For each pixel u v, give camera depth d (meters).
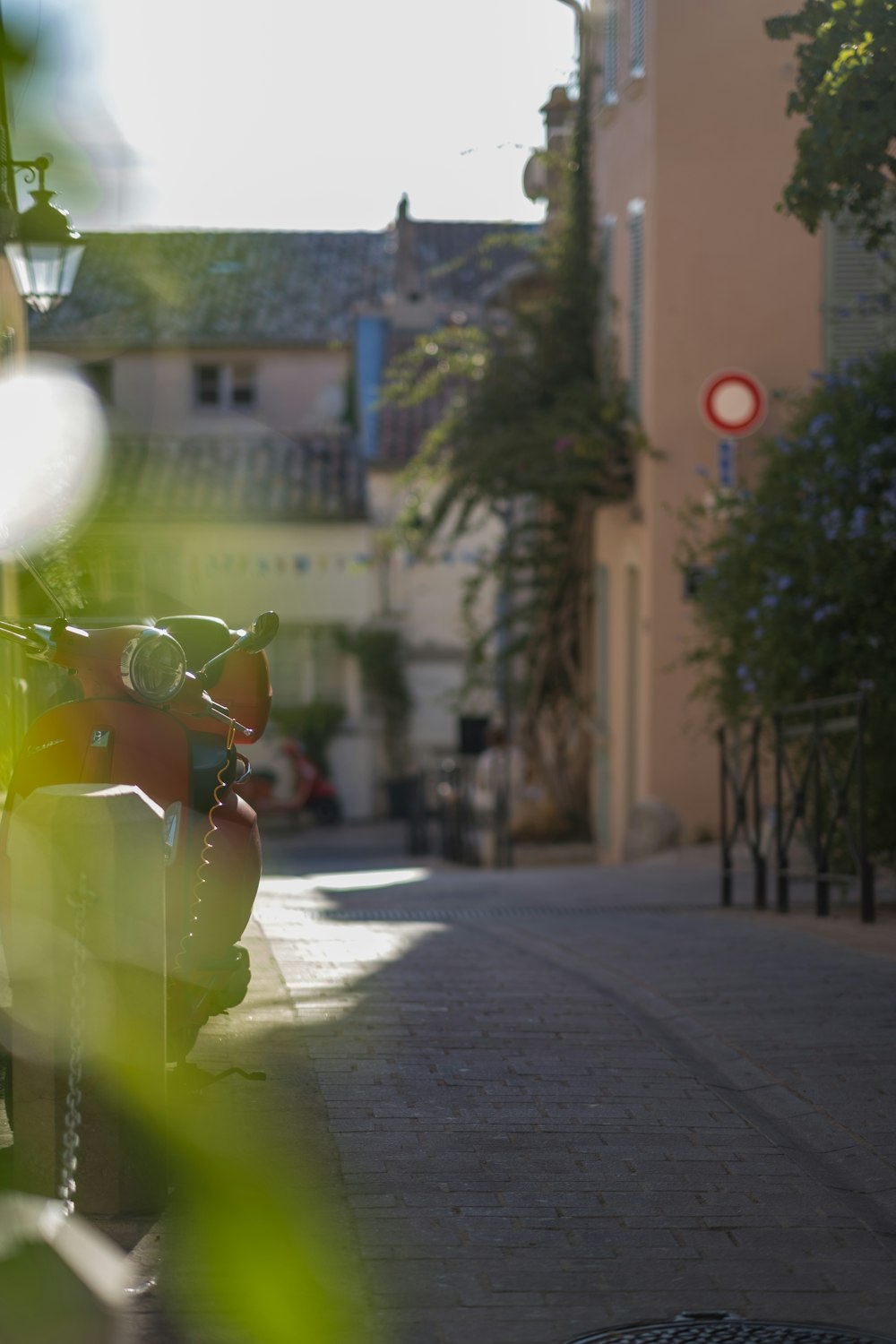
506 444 24.62
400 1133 6.58
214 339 44.84
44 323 10.72
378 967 10.24
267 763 42.69
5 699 11.41
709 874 19.22
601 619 26.92
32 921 5.43
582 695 28.23
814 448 14.67
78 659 6.05
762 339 22.77
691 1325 4.82
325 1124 6.65
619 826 25.50
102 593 12.28
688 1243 5.52
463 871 23.91
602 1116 6.95
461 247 49.09
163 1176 5.55
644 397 23.16
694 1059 8.21
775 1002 9.28
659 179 22.69
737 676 15.27
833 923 12.79
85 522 12.18
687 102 22.70
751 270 22.75
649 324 22.91
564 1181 6.11
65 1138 5.37
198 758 6.30
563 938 12.20
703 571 16.98
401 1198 5.84
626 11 24.19
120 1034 5.49
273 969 9.91
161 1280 4.99
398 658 42.88
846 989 9.62
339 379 45.84
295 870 25.67
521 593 31.03
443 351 27.06
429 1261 5.28
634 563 24.08
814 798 13.38
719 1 22.67
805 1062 7.89
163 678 5.83
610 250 25.36
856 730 12.56
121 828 5.46
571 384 25.56
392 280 48.69
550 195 27.28
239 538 41.94
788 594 14.24
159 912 5.54
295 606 42.59
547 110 27.94
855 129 9.52
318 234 50.69
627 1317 4.88
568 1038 8.32
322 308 47.16
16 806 5.71
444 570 42.91
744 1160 6.41
